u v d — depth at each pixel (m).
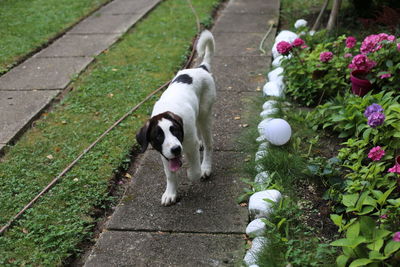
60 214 2.96
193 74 3.08
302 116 3.59
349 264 2.49
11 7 6.58
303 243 2.65
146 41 5.11
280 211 2.79
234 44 4.94
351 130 3.30
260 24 5.48
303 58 3.93
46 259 2.70
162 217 2.91
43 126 3.74
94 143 3.50
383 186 2.88
